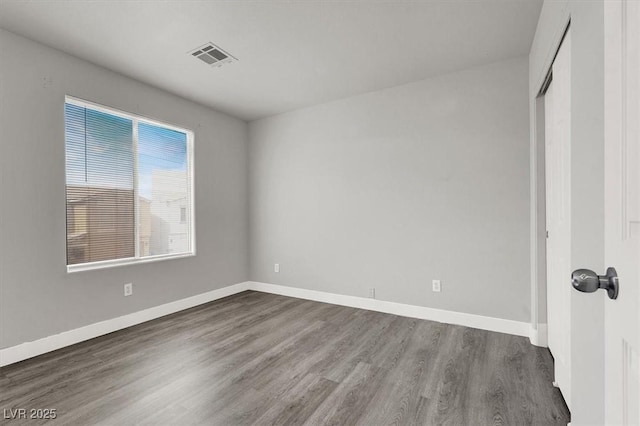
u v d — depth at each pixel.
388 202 3.39
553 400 1.80
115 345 2.60
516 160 2.75
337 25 2.30
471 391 1.90
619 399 0.62
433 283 3.14
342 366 2.22
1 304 2.26
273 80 3.21
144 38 2.45
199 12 2.14
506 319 2.79
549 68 1.98
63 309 2.58
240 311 3.50
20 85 2.38
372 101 3.49
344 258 3.70
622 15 0.61
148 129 3.36
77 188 2.76
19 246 2.35
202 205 3.86
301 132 4.02
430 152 3.15
